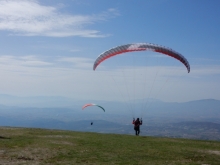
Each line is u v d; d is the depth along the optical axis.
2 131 32.53
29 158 19.69
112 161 19.83
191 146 26.94
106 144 26.38
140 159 20.81
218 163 20.62
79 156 20.91
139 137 32.56
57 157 20.31
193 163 20.11
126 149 24.25
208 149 25.70
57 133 33.25
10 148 22.47
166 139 31.22
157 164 19.53
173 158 21.61
